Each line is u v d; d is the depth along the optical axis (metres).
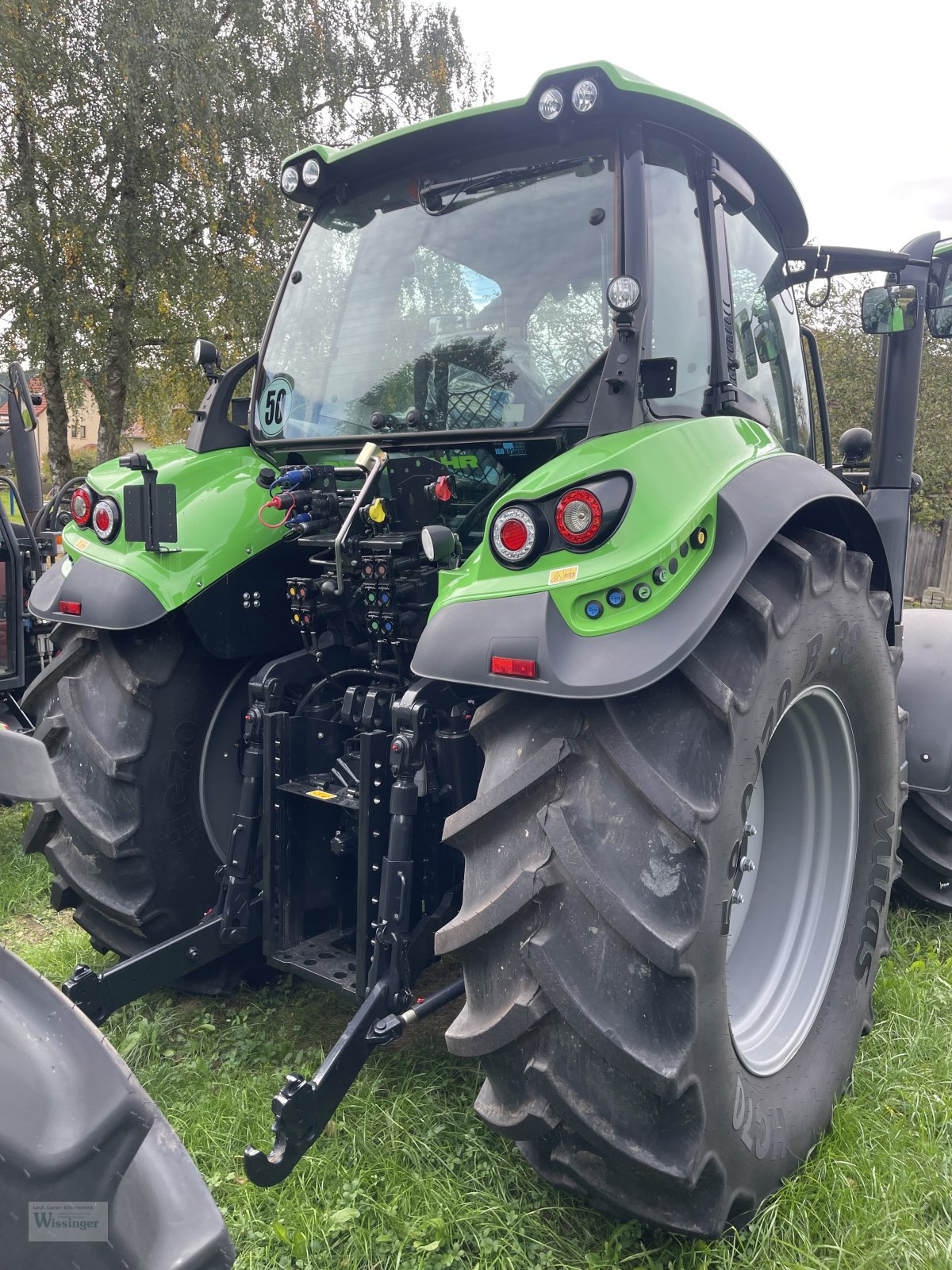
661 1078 1.61
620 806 1.71
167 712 2.58
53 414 16.47
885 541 2.93
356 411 2.55
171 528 2.41
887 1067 2.49
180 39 14.62
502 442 2.23
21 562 4.42
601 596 1.74
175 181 15.27
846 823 2.47
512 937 1.74
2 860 4.02
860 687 2.33
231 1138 2.18
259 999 2.86
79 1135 1.07
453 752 2.16
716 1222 1.79
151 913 2.58
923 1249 1.90
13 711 4.57
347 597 2.44
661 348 2.10
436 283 2.42
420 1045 2.57
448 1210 1.94
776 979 2.38
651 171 2.17
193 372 16.42
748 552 1.79
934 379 12.85
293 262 2.78
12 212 14.53
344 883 2.58
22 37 14.06
